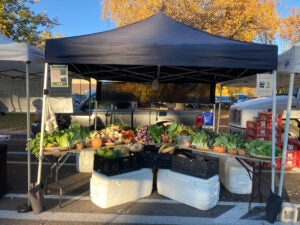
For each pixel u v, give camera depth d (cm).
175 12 1499
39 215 388
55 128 535
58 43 368
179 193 445
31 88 732
